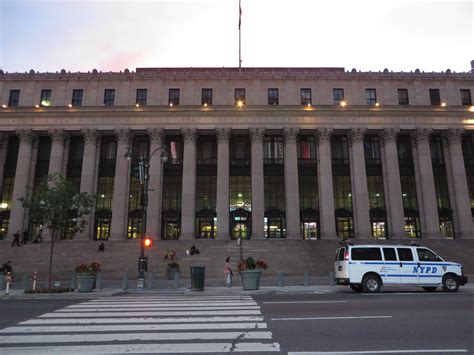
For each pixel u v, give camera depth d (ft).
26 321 34.55
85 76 157.79
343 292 62.90
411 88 159.74
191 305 45.34
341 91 159.94
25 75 158.10
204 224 151.64
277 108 150.82
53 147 148.56
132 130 150.92
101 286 78.18
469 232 144.05
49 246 124.36
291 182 146.10
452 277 63.36
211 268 107.96
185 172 146.20
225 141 149.38
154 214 143.13
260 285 78.23
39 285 82.74
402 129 152.66
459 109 152.97
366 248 63.67
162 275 106.01
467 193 147.84
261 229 141.59
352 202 150.82
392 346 23.98
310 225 150.82
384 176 152.46
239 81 159.53
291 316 35.58
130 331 29.60
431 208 145.28
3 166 153.28
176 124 150.92
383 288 71.92
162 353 23.18
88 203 76.89
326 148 149.48
